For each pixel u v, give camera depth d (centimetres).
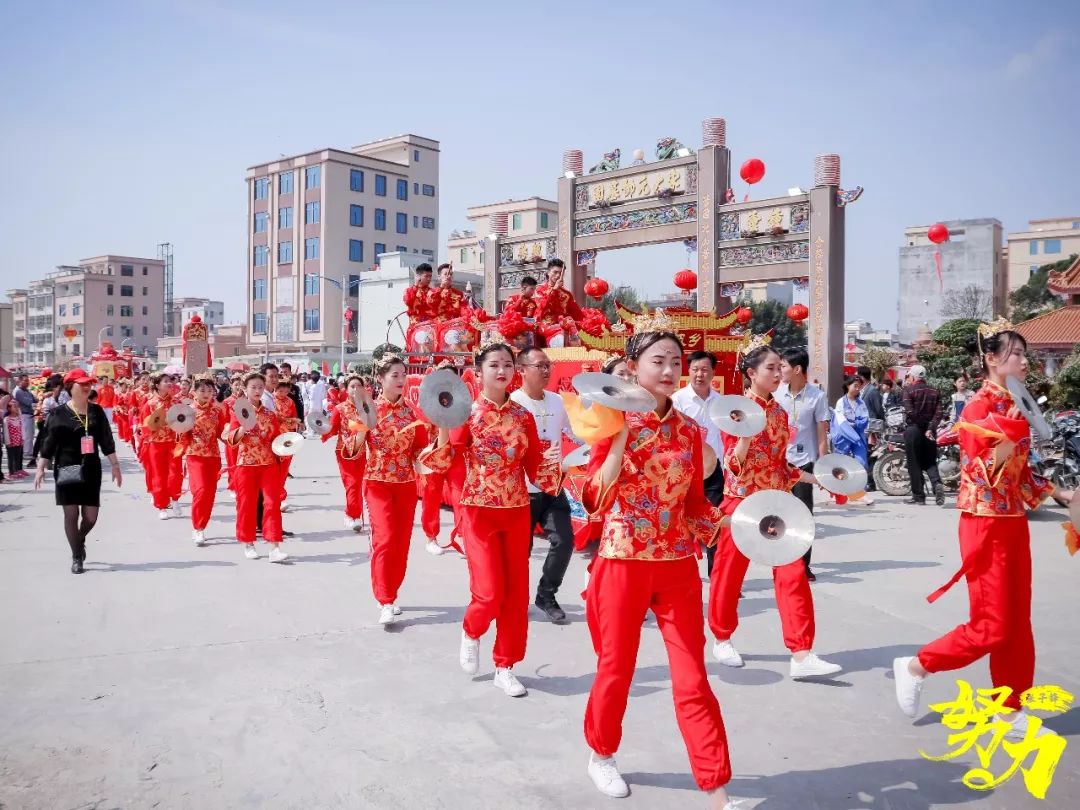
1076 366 1670
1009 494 412
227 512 1170
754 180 1623
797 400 723
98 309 9162
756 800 358
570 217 2080
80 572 779
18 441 1597
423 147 6412
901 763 393
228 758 397
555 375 992
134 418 1767
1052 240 6262
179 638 579
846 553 860
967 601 674
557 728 433
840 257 1616
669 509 350
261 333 6253
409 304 1280
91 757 397
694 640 348
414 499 623
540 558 852
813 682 498
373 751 405
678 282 1079
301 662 531
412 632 598
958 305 4769
